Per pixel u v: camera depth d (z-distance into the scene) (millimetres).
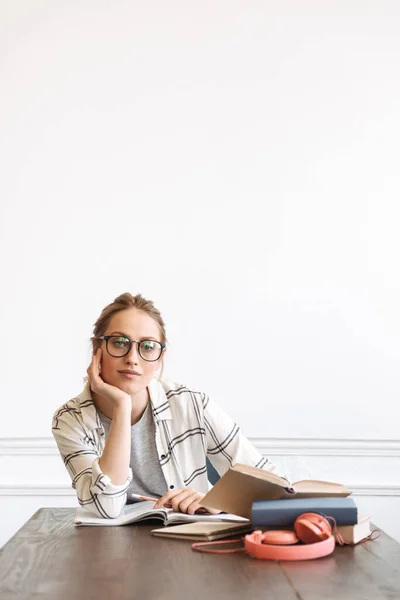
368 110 4316
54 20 4348
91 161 4270
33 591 1202
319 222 4242
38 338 4160
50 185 4250
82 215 4234
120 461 1958
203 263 4219
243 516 1733
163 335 2262
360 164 4281
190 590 1203
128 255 4215
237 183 4266
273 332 4184
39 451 4109
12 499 4086
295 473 4121
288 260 4223
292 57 4344
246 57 4340
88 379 2275
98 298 4191
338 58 4344
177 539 1651
